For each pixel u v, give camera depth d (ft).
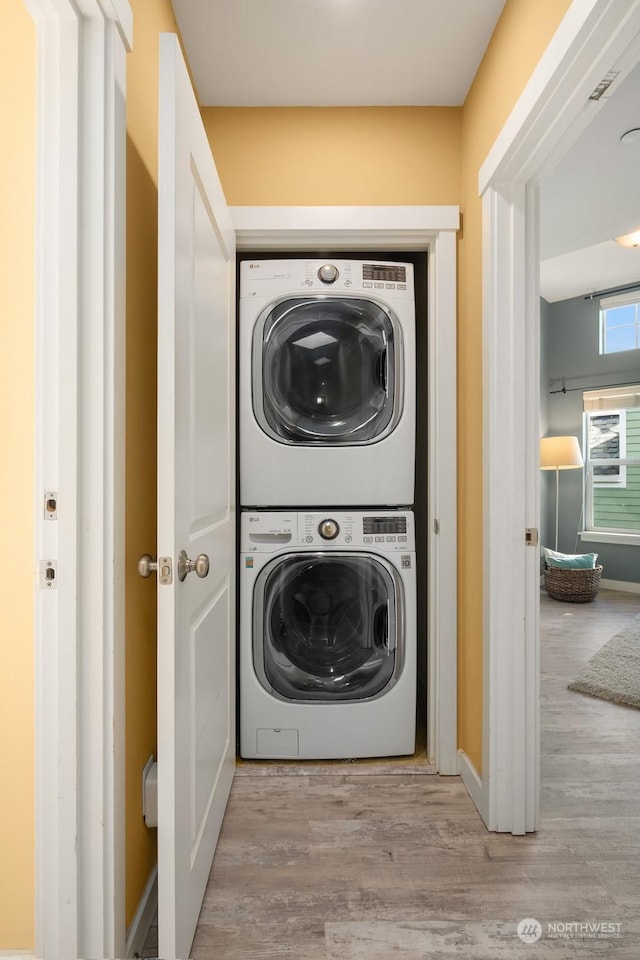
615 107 6.59
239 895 4.59
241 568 6.75
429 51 5.80
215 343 5.13
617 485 17.40
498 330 5.51
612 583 17.29
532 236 5.55
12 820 3.76
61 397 3.45
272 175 6.63
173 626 3.53
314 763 6.83
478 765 5.99
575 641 11.83
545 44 4.32
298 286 6.64
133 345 4.04
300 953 4.03
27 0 3.22
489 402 5.56
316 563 6.85
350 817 5.70
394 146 6.67
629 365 16.88
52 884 3.55
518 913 4.41
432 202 6.66
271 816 5.72
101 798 3.49
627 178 8.38
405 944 4.11
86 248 3.46
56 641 3.50
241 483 6.80
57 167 3.43
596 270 15.72
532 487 5.55
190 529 4.07
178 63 3.62
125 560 3.82
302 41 5.66
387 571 6.84
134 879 4.03
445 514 6.64
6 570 3.84
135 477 4.07
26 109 3.71
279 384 6.82
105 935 3.48
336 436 6.84
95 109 3.44
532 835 5.40
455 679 6.59
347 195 6.64
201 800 4.44
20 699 3.82
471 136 6.30
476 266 6.11
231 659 6.09
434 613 6.79
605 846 5.23
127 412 3.91
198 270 4.38
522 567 5.48
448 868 4.91
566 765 6.74
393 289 6.77
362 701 6.81
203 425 4.58
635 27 3.44
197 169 4.24
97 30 3.43
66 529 3.45
